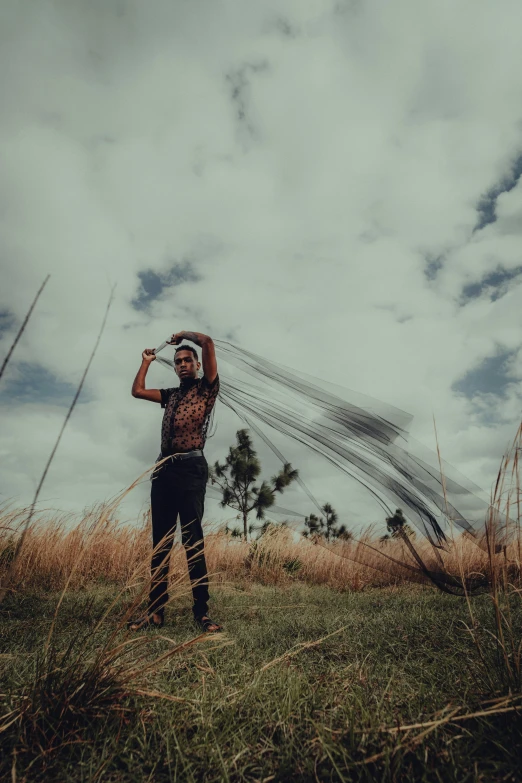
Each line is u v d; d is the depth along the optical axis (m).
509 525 1.79
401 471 2.45
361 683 1.77
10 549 4.06
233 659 2.08
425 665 1.96
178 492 3.12
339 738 1.24
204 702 1.51
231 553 6.69
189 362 3.52
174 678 1.81
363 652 2.25
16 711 1.34
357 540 2.53
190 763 1.16
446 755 1.13
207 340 3.25
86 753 1.25
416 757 1.14
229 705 1.50
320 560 6.05
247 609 3.72
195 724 1.40
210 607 3.79
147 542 3.52
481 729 1.23
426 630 2.58
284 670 1.88
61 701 1.38
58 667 1.57
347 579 5.22
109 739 1.27
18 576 4.07
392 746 1.18
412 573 2.38
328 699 1.58
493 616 2.69
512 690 1.39
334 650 2.30
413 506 2.37
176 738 1.25
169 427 3.28
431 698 1.51
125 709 1.42
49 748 1.24
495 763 1.09
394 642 2.37
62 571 4.71
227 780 1.10
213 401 3.27
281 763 1.17
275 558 6.23
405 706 1.52
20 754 1.21
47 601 3.61
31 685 1.47
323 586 5.43
